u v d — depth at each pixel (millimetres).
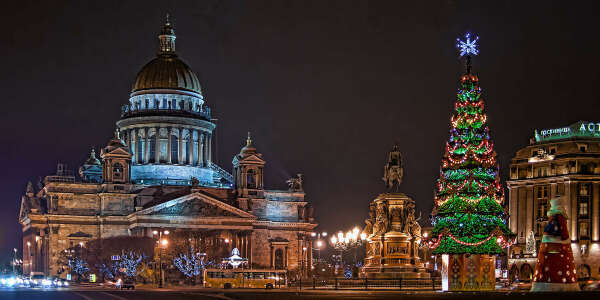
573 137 196250
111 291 130000
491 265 98062
